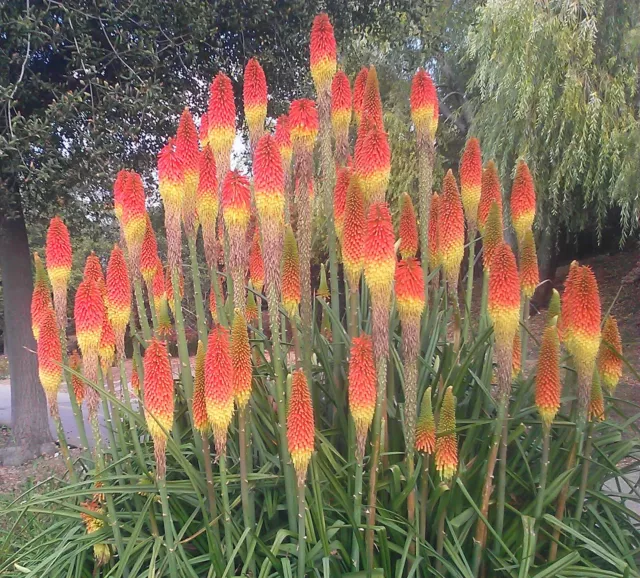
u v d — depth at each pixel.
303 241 2.91
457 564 2.42
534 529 2.62
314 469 2.52
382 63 13.51
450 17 12.68
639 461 3.29
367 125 2.70
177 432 3.07
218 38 7.74
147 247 3.10
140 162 8.12
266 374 3.19
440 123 13.84
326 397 3.38
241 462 2.50
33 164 6.30
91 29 6.57
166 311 3.48
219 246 3.66
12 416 8.23
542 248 14.39
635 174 10.33
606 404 3.21
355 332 2.83
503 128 10.96
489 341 3.22
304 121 2.74
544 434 2.56
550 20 9.90
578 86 9.90
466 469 2.78
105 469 2.73
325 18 2.88
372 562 2.48
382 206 2.24
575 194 12.28
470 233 3.34
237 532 2.61
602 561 2.93
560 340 3.17
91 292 2.61
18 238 8.23
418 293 2.35
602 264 18.50
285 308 2.81
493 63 10.73
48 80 7.12
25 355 8.23
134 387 3.33
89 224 8.02
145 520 2.85
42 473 7.09
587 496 3.05
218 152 2.71
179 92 7.49
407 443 2.55
